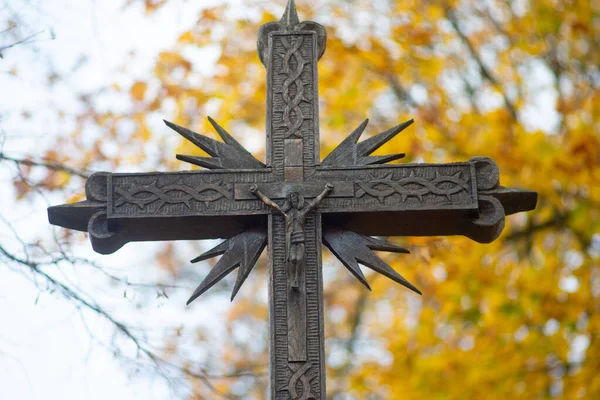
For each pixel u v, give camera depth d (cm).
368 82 1502
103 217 798
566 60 1536
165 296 905
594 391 1309
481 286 1363
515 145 1409
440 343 1381
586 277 1359
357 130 830
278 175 810
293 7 877
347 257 791
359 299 1561
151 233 812
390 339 1462
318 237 790
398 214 801
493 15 1574
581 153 1387
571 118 1451
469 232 819
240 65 1423
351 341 1573
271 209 798
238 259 791
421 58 1506
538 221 1410
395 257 1400
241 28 1417
